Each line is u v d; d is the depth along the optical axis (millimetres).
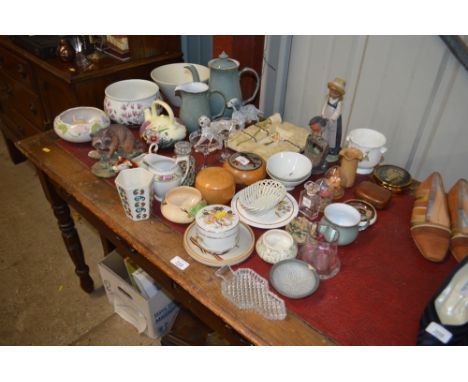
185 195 1023
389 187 1104
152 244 937
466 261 746
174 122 1228
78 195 1083
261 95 1717
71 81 1440
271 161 1135
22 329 1592
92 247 1988
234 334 856
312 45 1528
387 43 1343
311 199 1021
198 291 828
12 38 1746
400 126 1447
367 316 791
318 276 848
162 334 1579
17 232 2049
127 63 1573
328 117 1158
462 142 1327
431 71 1292
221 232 856
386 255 928
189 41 1916
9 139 2441
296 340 747
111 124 1299
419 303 821
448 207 992
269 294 816
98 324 1628
